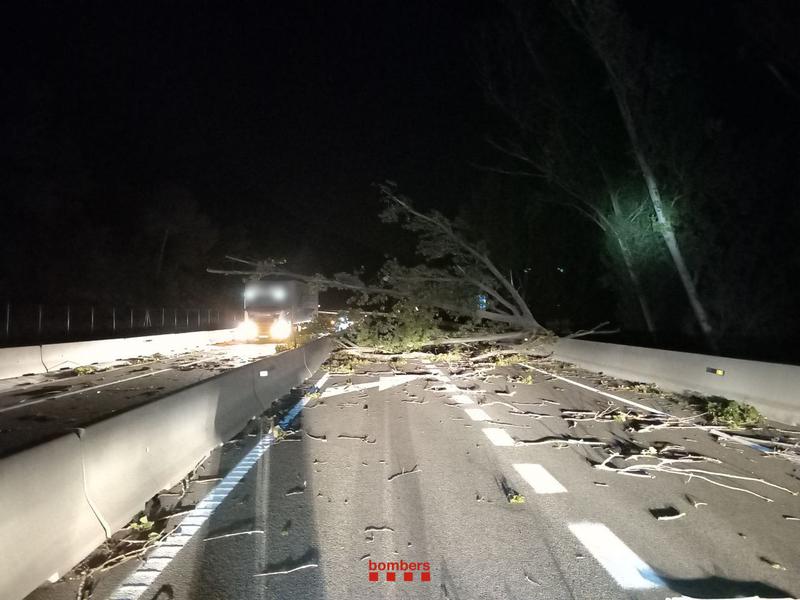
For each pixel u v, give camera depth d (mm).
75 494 5500
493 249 34156
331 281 22031
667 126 22438
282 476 8008
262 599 4863
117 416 6531
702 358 14281
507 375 18625
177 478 7680
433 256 23500
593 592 5027
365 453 9195
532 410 12820
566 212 32625
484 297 24266
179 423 8203
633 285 27359
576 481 7969
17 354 19266
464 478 8008
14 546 4613
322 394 14695
